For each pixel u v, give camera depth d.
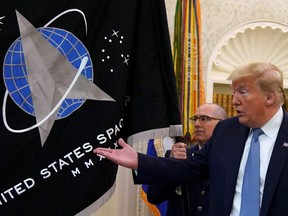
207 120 2.65
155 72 2.09
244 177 1.68
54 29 1.94
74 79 1.94
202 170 1.94
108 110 1.96
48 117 1.88
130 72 2.10
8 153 1.80
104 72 1.99
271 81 1.70
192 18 3.91
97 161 1.92
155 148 3.38
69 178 1.87
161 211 3.46
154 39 2.12
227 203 1.69
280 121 1.73
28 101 1.87
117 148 1.97
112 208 3.71
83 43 1.98
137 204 3.77
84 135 1.92
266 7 4.59
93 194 1.90
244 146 1.77
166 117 2.07
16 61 1.87
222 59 4.61
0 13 1.89
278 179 1.60
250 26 4.55
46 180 1.84
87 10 2.01
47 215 1.82
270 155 1.68
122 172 3.79
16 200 1.79
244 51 4.71
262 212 1.59
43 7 1.94
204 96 3.94
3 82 1.84
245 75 1.72
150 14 2.13
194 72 3.82
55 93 1.91
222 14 4.50
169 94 2.08
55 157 1.87
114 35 2.03
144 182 1.85
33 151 1.84
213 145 1.89
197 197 2.43
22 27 1.90
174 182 1.88
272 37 4.70
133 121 2.05
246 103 1.71
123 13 2.07
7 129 1.82
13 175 1.80
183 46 3.85
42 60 1.91
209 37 4.45
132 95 2.08
